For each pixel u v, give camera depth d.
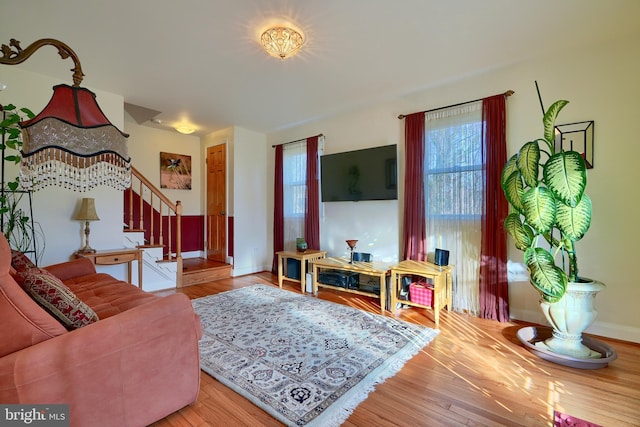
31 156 1.32
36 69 2.91
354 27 2.25
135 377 1.39
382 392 1.75
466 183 3.13
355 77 3.10
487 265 2.96
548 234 2.27
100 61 2.75
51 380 1.17
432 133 3.36
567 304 2.17
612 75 2.47
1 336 1.15
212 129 5.16
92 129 1.42
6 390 1.10
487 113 2.98
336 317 2.98
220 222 5.26
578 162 1.95
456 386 1.82
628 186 2.41
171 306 1.54
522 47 2.56
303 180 4.73
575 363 2.02
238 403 1.66
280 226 5.00
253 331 2.61
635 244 2.39
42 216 3.09
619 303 2.45
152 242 4.14
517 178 2.32
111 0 1.93
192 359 1.61
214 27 2.24
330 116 4.38
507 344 2.39
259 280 4.63
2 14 2.05
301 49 2.56
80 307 1.42
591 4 2.00
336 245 4.33
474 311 3.07
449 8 2.04
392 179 3.67
